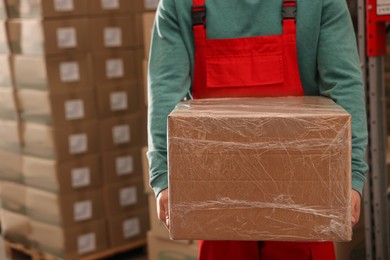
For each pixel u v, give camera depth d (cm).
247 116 139
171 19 170
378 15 216
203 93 173
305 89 173
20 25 352
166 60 169
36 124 359
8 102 370
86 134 362
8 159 384
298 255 168
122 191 385
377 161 227
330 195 139
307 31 163
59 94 349
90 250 375
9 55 362
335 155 137
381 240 232
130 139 383
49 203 364
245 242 169
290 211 141
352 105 158
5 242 408
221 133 140
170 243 326
